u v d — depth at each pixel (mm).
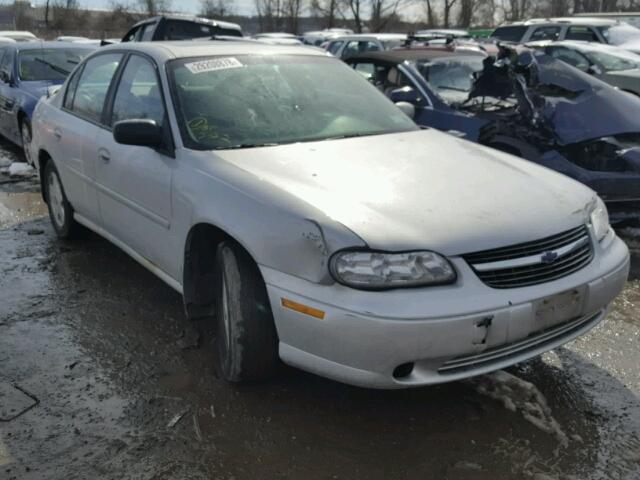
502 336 2604
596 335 3744
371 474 2568
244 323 2912
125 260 4855
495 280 2637
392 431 2836
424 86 6477
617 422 2916
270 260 2740
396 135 3783
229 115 3602
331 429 2844
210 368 3326
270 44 4426
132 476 2553
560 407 3031
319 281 2588
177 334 3699
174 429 2836
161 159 3482
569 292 2781
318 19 48938
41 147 5156
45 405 3004
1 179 7527
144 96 3875
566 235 2871
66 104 4938
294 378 3225
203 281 3387
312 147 3406
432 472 2584
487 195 2924
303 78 4074
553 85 5742
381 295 2504
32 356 3447
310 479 2541
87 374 3271
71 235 5117
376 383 2572
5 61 9055
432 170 3172
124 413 2947
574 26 13305
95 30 43844
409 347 2488
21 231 5578
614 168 5176
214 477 2551
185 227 3244
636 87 9570
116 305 4078
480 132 5762
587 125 5336
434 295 2521
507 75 5922
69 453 2680
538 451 2713
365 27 47188
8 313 3955
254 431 2826
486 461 2650
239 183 2992
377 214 2686
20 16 43625
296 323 2670
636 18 15430
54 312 3975
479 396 3086
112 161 3945
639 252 5133
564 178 3410
